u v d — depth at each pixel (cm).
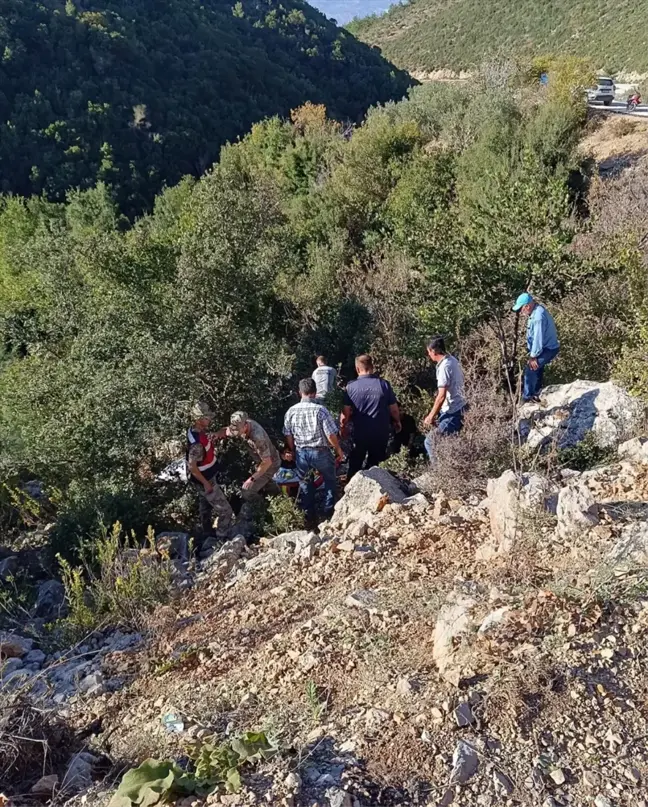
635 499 461
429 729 283
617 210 1183
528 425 665
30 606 571
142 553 530
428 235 934
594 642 315
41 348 1095
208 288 1015
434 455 611
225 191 1182
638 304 702
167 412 802
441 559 442
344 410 706
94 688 387
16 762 328
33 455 831
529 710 286
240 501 771
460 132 2030
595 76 2453
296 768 274
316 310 1171
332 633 371
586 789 254
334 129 2534
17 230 2119
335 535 523
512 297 859
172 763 285
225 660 386
